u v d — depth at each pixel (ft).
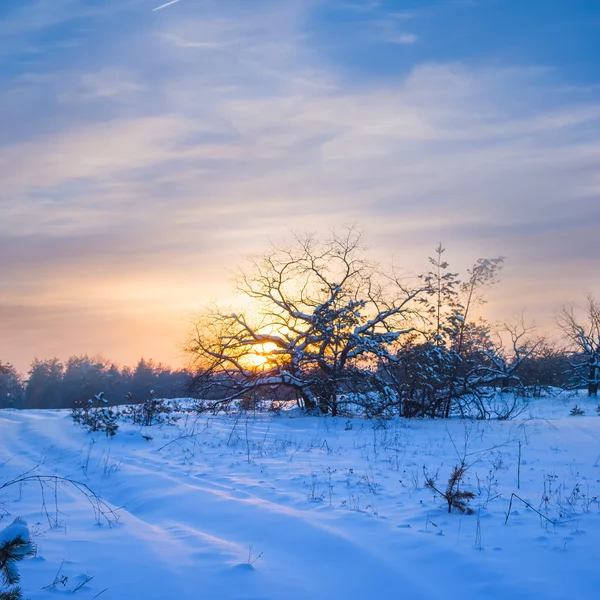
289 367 91.25
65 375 318.86
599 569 21.08
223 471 42.50
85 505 32.83
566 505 30.99
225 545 24.39
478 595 19.25
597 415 102.63
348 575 21.34
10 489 37.50
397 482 38.01
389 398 86.89
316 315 89.86
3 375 351.25
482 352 110.22
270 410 95.20
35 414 92.89
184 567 21.50
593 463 46.21
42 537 25.25
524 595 18.98
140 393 320.09
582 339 174.19
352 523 27.40
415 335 89.61
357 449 54.90
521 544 24.02
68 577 19.94
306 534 25.57
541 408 123.65
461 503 29.53
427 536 25.00
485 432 69.10
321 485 36.91
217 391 94.58
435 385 88.07
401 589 19.98
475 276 90.74
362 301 89.30
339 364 90.53
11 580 13.89
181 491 35.19
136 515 32.12
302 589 19.93
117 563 21.70
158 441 59.26
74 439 60.44
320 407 92.43
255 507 30.27
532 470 42.91
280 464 45.47
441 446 57.31
